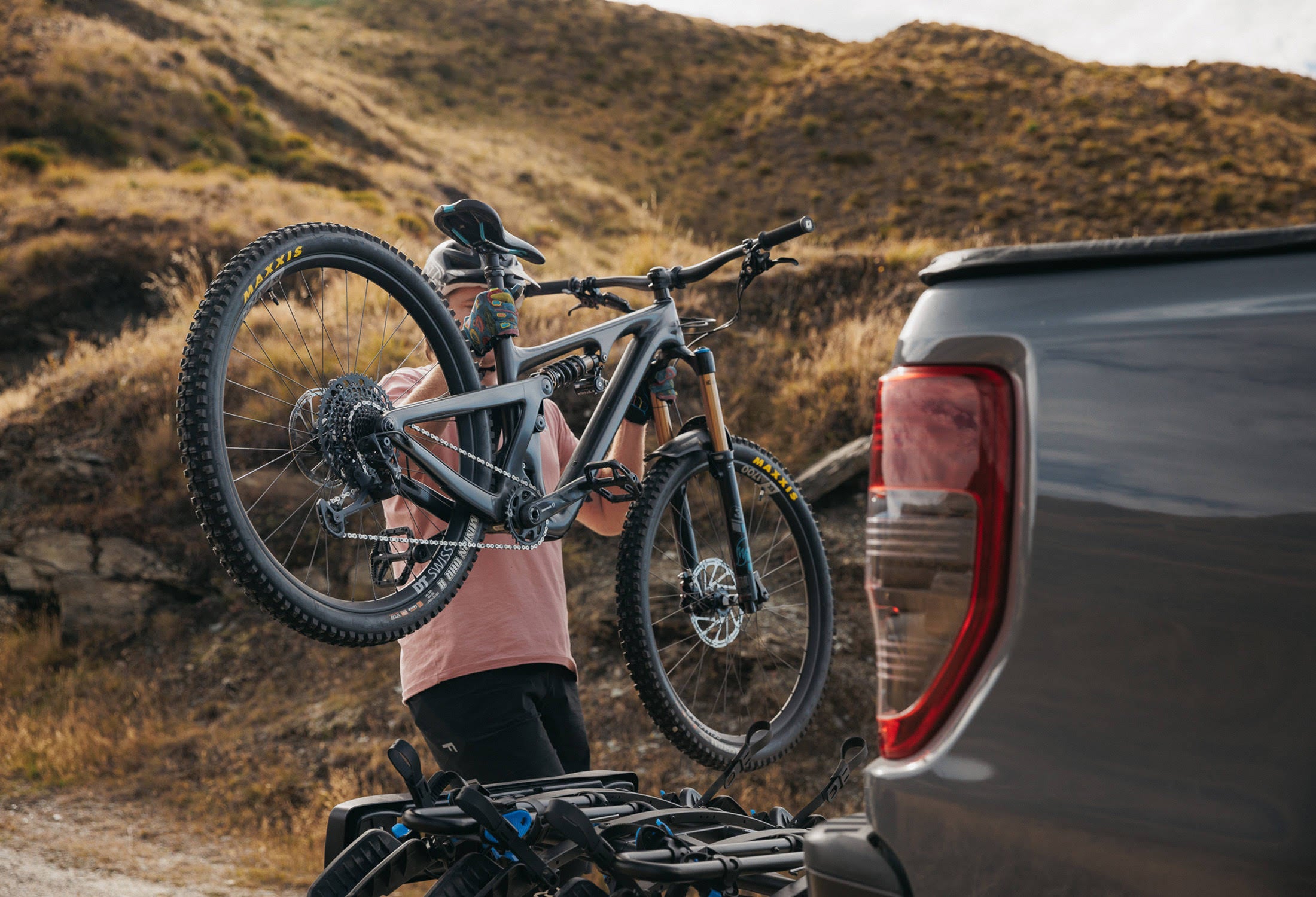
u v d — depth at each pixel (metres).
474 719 2.46
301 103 29.58
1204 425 1.08
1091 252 1.19
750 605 2.62
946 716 1.17
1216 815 1.01
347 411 1.83
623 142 40.34
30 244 15.12
